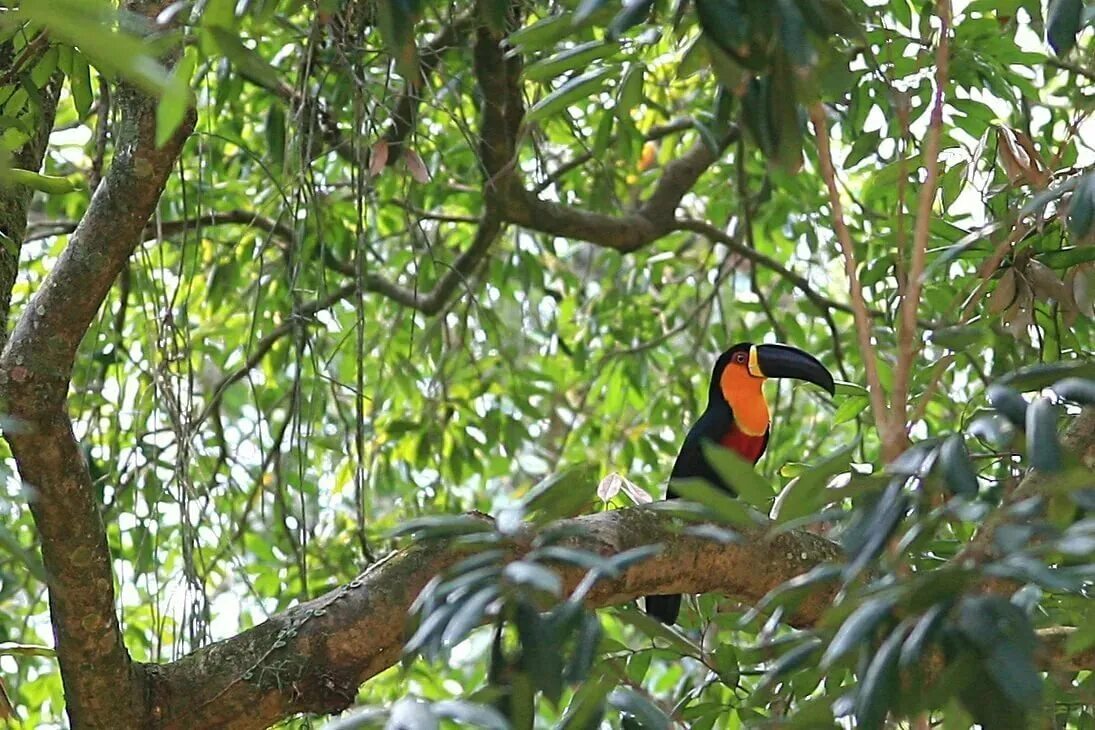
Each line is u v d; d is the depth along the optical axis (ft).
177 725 18.29
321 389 31.89
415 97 25.82
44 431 17.54
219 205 36.01
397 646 18.62
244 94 36.81
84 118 20.21
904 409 14.62
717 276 38.11
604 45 17.78
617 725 16.06
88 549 17.81
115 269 18.22
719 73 13.96
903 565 13.51
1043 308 23.98
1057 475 12.00
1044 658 14.60
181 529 22.65
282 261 35.40
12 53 21.02
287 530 27.68
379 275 38.63
